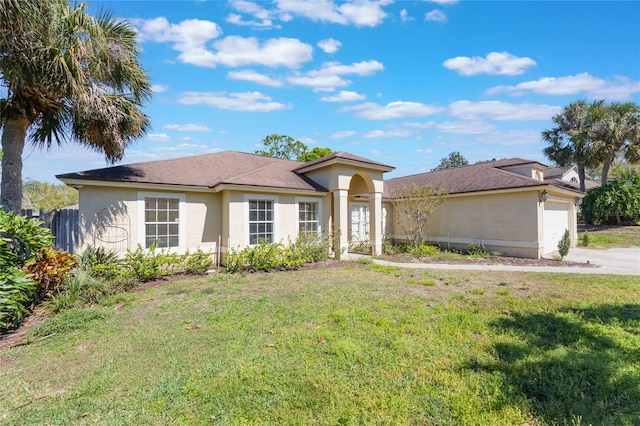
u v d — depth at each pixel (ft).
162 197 37.17
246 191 39.91
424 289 26.37
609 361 13.48
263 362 13.73
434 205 53.16
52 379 12.94
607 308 20.67
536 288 26.63
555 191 47.93
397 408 10.48
